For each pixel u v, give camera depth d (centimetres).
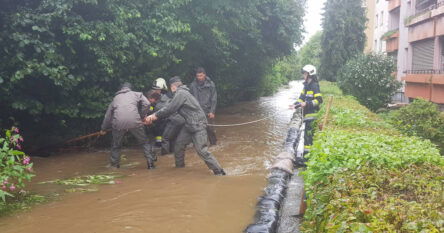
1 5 810
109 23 900
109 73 927
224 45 1501
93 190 647
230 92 2227
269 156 902
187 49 1381
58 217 523
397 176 377
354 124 729
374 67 1683
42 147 935
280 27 1994
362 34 3712
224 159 870
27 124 959
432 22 1925
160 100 995
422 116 1026
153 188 655
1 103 858
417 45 2200
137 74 1092
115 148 816
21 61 785
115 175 747
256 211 532
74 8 897
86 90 938
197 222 505
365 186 359
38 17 800
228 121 1566
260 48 2053
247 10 1428
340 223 278
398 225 265
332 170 411
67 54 878
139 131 800
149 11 1004
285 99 2784
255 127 1370
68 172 778
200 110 770
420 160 441
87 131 1046
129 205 570
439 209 293
